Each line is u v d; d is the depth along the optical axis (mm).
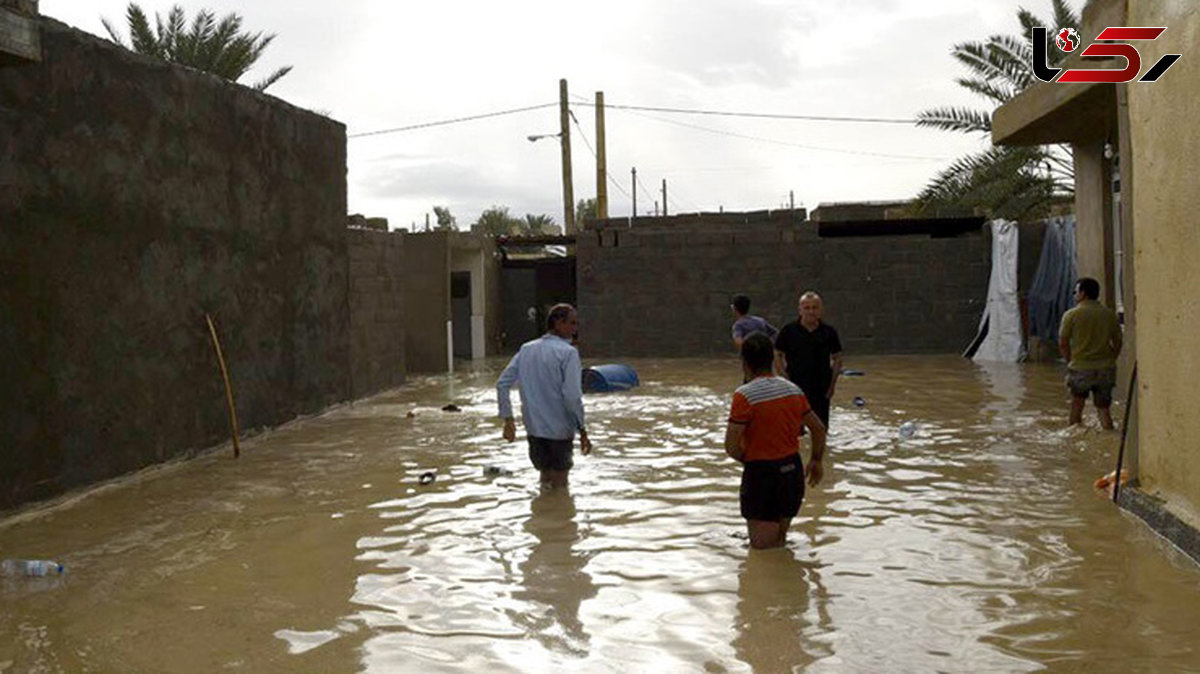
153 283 9977
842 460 9391
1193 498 6238
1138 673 4211
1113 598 5199
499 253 30516
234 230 11711
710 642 4695
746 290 25109
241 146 11906
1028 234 22344
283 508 7969
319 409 14102
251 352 12070
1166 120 6566
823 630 4824
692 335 25312
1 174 7883
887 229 26359
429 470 9438
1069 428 10844
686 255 25266
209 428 10969
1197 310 6145
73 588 5844
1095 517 6945
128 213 9578
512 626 4996
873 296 24656
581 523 7152
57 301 8508
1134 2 7152
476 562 6203
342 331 15000
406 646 4742
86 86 8961
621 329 25531
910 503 7531
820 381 9734
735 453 6309
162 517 7746
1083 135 13562
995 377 17484
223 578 6000
